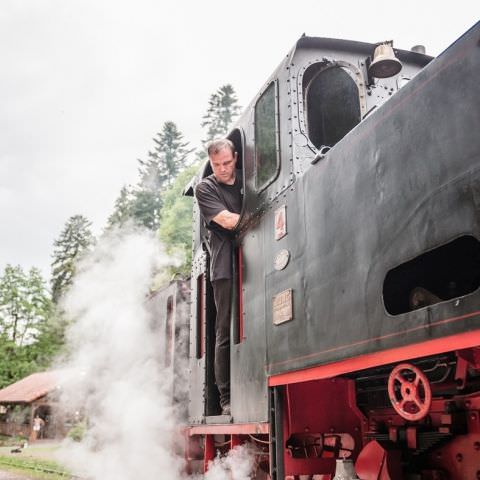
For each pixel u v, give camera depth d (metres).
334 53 4.02
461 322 2.09
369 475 3.17
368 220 2.74
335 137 4.28
